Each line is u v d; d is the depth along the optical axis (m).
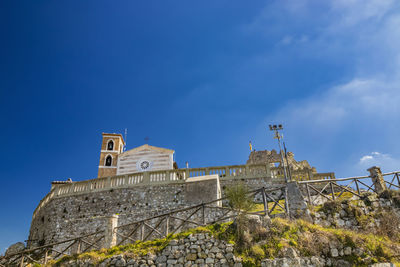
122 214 26.88
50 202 30.17
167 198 26.73
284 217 17.77
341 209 18.86
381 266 14.20
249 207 16.75
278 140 25.53
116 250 17.92
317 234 15.56
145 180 28.16
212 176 27.17
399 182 21.52
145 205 26.92
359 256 14.69
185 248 16.33
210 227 16.86
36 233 31.33
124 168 42.03
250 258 15.08
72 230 27.34
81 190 29.44
